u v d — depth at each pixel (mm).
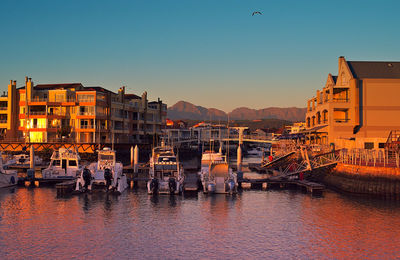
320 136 73375
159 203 38375
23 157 72500
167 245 25375
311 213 34281
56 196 41688
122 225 30078
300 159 61188
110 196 41969
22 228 29031
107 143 83188
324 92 71625
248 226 29969
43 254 23547
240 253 23938
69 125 86500
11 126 91000
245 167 81562
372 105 66312
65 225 29938
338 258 23156
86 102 85250
